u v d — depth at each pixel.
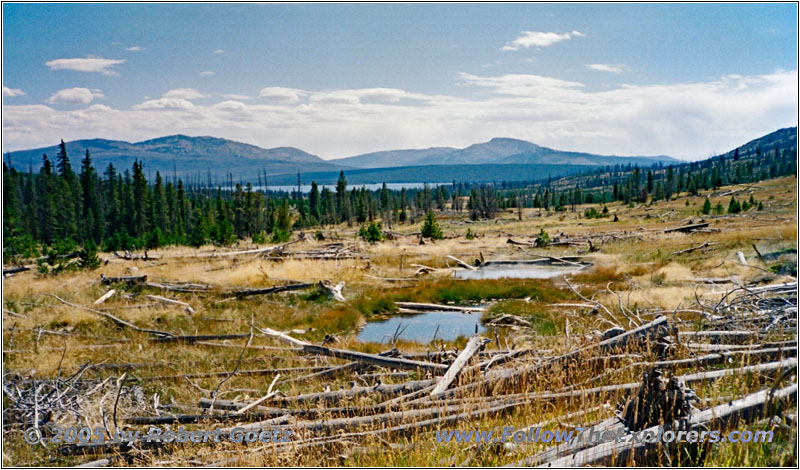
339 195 129.12
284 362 11.39
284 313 18.38
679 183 140.62
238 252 33.47
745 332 8.40
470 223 98.75
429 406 7.24
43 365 11.17
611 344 8.15
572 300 19.02
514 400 7.01
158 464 6.33
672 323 9.01
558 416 6.35
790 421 5.15
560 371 7.72
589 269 26.17
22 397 8.64
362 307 19.89
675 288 17.03
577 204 148.25
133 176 97.50
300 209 124.81
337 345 13.45
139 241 46.62
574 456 4.96
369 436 6.38
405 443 6.23
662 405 5.23
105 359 11.95
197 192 171.50
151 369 11.19
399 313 19.89
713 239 31.56
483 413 6.59
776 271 17.17
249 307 19.23
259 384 10.02
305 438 6.54
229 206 93.62
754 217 54.94
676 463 4.96
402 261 31.91
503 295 21.72
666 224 55.84
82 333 14.64
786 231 26.50
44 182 88.25
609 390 6.71
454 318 18.72
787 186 98.88
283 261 30.59
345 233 73.12
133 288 20.97
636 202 117.44
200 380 10.41
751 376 6.48
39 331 13.60
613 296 16.97
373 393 8.12
